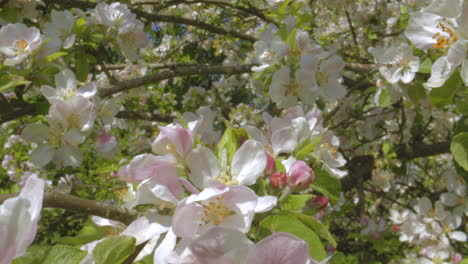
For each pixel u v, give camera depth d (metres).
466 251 0.63
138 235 0.18
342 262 0.98
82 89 0.42
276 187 0.22
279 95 0.45
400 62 0.41
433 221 0.54
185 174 0.21
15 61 0.41
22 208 0.12
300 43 0.46
